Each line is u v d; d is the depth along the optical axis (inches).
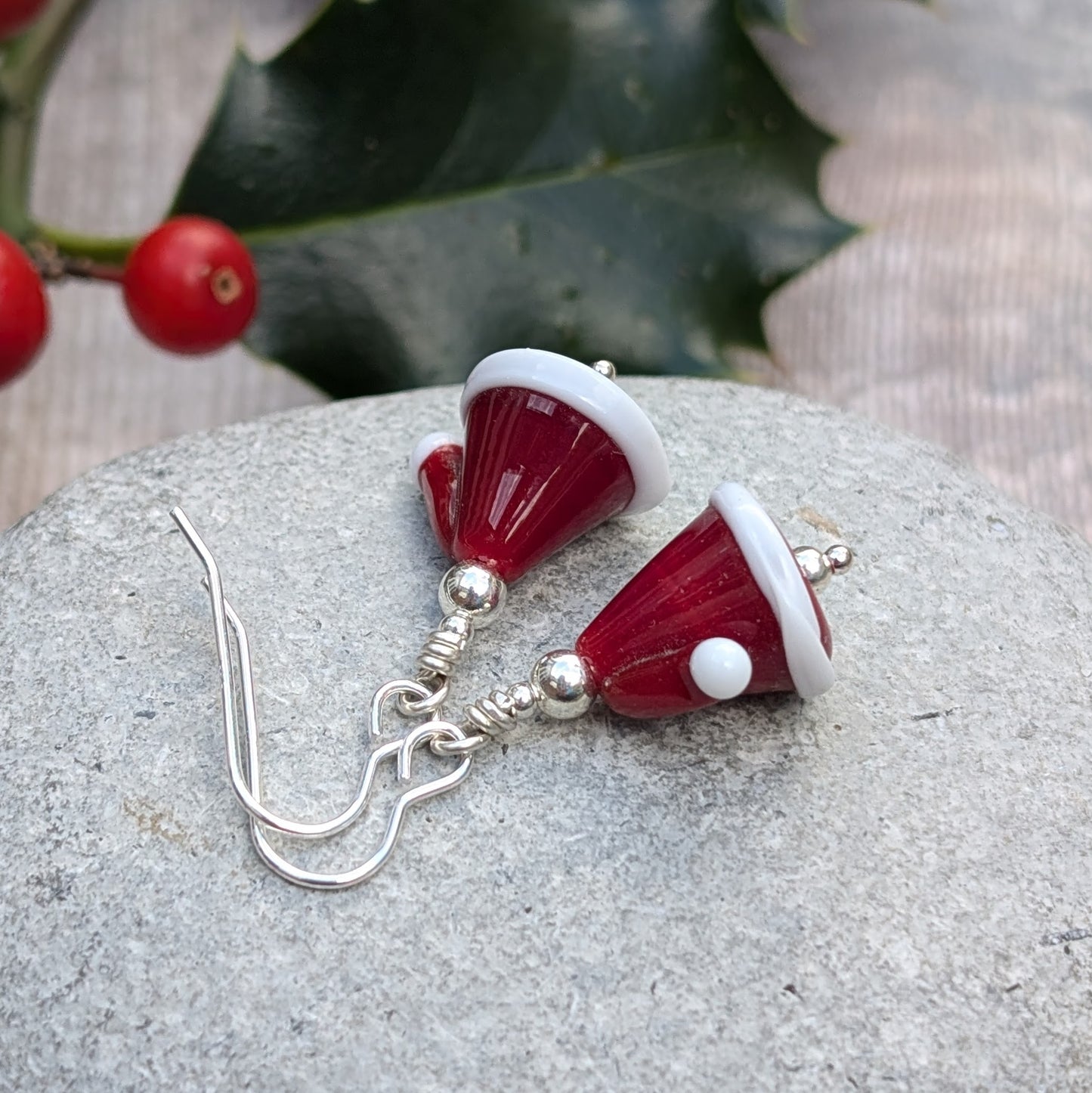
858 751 6.3
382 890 6.0
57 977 5.8
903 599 6.6
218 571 6.2
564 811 6.1
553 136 7.7
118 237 8.3
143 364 8.5
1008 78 9.6
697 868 6.1
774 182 7.9
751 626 6.0
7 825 6.0
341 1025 5.8
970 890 6.1
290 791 6.1
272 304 7.5
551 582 6.6
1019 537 6.8
